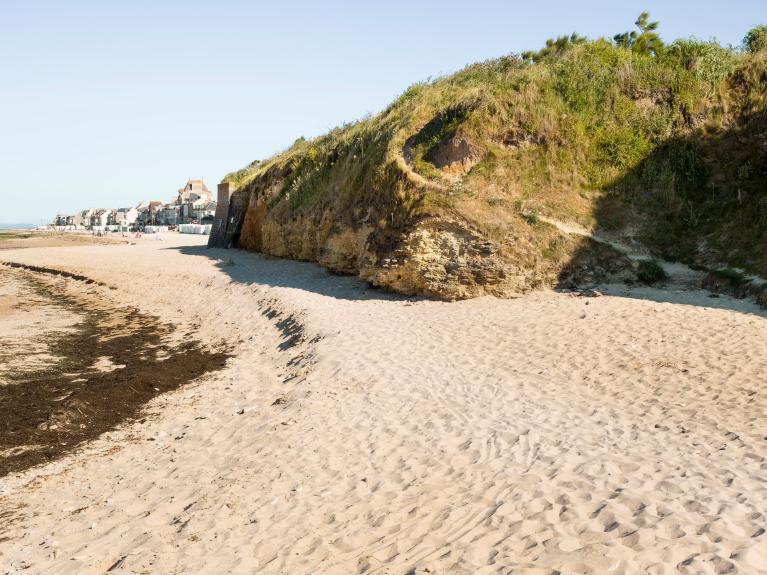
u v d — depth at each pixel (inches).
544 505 220.1
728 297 537.6
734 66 774.5
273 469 297.3
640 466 247.4
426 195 669.3
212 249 1515.7
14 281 1205.1
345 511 243.4
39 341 668.1
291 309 657.0
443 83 941.8
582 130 721.0
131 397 462.0
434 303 620.7
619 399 343.6
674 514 198.8
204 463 322.7
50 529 264.4
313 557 210.4
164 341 661.3
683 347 414.6
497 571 180.1
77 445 371.9
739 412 306.8
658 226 669.9
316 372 446.9
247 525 242.4
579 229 649.0
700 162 706.8
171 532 244.2
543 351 440.5
